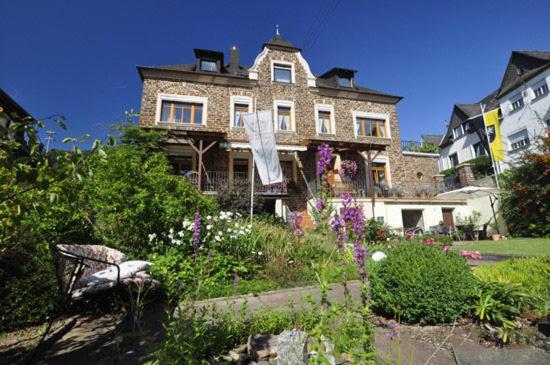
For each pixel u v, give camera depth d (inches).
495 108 843.4
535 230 477.4
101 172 218.7
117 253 172.1
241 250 218.5
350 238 74.7
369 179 564.4
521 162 513.0
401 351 93.7
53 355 98.7
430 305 113.5
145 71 535.5
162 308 145.9
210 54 585.0
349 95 645.3
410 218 625.3
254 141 399.5
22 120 81.1
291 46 631.2
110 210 209.6
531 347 92.7
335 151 579.8
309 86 621.9
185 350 71.8
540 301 111.7
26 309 124.8
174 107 543.5
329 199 78.8
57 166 79.5
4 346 107.3
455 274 118.9
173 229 211.6
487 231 555.8
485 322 111.3
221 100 565.0
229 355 90.8
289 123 601.9
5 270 123.7
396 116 669.9
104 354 98.0
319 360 56.4
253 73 591.5
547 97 655.8
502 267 151.6
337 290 181.6
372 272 137.4
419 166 684.7
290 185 560.7
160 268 168.9
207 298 164.1
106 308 147.6
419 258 125.5
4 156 77.5
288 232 270.8
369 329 65.9
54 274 134.3
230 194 452.4
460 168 744.3
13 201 81.5
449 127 1051.9
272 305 147.9
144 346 101.5
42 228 150.1
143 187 225.9
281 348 84.5
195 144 510.9
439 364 85.0
